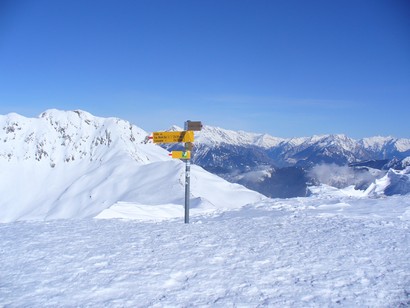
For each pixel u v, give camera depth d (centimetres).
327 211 1878
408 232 1227
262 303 641
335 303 641
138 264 852
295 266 843
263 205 2270
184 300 654
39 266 834
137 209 2247
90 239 1116
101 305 629
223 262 873
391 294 683
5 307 616
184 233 1219
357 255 933
